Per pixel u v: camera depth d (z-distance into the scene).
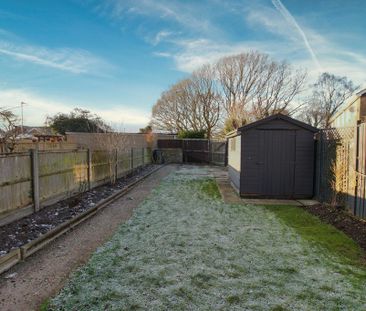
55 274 3.31
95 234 4.78
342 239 4.53
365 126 5.39
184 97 27.89
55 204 6.50
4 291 2.94
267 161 7.97
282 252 3.98
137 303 2.71
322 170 7.37
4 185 4.86
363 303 2.73
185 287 3.01
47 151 6.23
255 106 27.28
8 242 4.12
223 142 19.08
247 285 3.06
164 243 4.32
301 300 2.77
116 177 10.81
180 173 14.41
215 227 5.17
